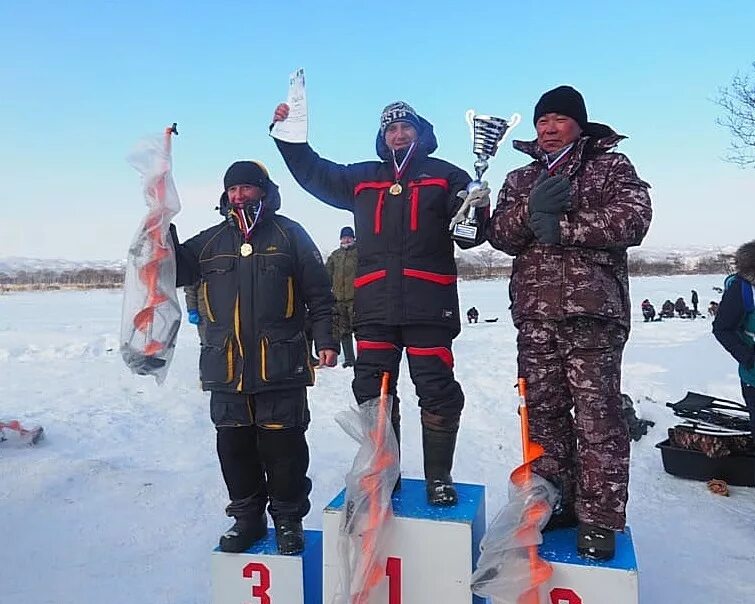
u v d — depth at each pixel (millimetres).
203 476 5105
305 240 3129
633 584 2410
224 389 2939
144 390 8719
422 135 3033
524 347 2811
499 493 4777
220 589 2910
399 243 2820
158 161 2973
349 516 2584
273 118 3086
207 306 3043
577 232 2535
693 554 3732
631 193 2637
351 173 3092
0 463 5172
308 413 3117
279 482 2965
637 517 4297
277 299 2979
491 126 2654
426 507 2693
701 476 4949
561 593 2475
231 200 3084
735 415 5441
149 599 3271
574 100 2781
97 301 41906
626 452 2607
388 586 2596
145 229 2941
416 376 2820
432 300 2793
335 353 3090
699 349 11234
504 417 7133
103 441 6109
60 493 4668
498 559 2451
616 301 2662
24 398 8164
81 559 3699
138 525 4172
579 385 2652
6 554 3725
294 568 2836
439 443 2803
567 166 2785
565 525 2855
